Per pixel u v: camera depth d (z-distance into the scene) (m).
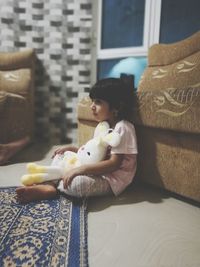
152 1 2.00
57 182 1.05
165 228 0.80
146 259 0.65
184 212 0.91
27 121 1.91
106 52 2.22
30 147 1.94
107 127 1.09
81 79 2.17
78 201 0.96
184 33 1.97
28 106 1.95
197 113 0.86
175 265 0.63
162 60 1.53
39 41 2.14
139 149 1.12
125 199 1.02
